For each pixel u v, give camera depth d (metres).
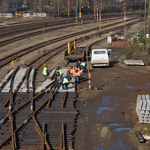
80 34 184.88
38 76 76.38
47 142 35.31
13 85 65.38
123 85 64.81
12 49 125.31
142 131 39.28
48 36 172.25
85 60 99.81
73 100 53.53
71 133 38.84
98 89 61.69
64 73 78.50
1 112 47.34
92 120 44.09
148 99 43.97
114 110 48.25
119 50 124.62
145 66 88.75
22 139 36.88
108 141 36.72
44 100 53.75
